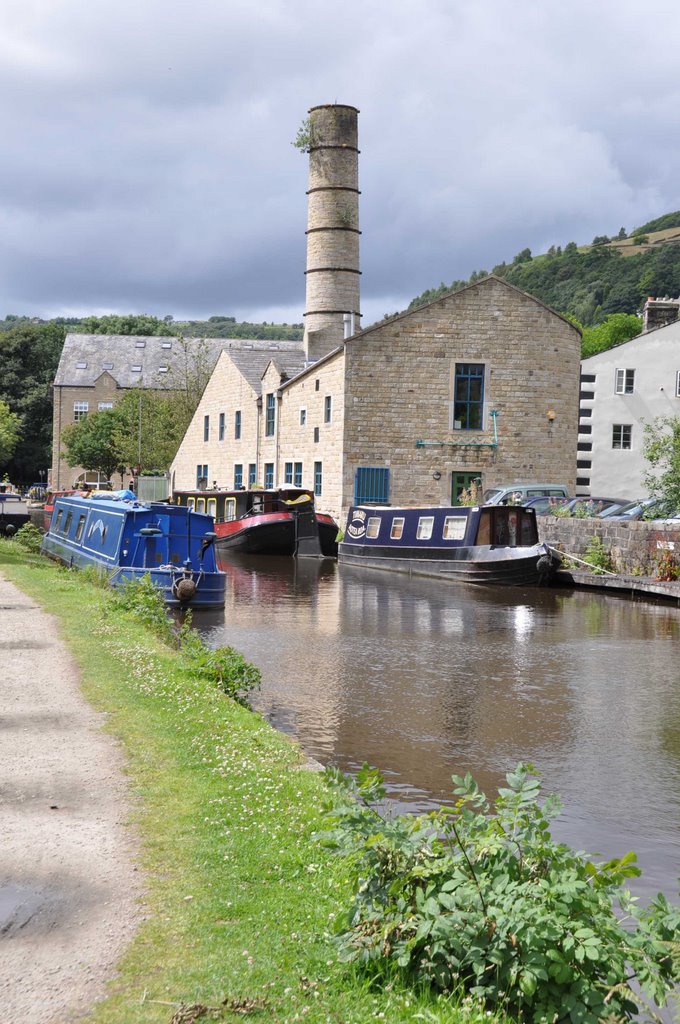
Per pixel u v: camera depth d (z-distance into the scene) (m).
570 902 4.25
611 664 15.77
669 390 42.72
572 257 151.50
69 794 6.95
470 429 39.75
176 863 5.70
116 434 72.69
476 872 4.52
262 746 8.50
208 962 4.46
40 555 31.50
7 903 5.12
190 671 11.63
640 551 27.39
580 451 42.84
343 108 52.50
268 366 47.75
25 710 9.39
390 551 33.19
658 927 4.32
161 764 7.74
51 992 4.20
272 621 20.12
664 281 128.50
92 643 13.20
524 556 27.91
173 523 23.06
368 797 5.21
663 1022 4.77
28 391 100.25
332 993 4.20
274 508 39.56
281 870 5.61
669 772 9.73
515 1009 4.11
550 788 9.16
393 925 4.39
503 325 39.75
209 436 56.47
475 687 13.76
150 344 98.81
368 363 39.06
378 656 16.09
